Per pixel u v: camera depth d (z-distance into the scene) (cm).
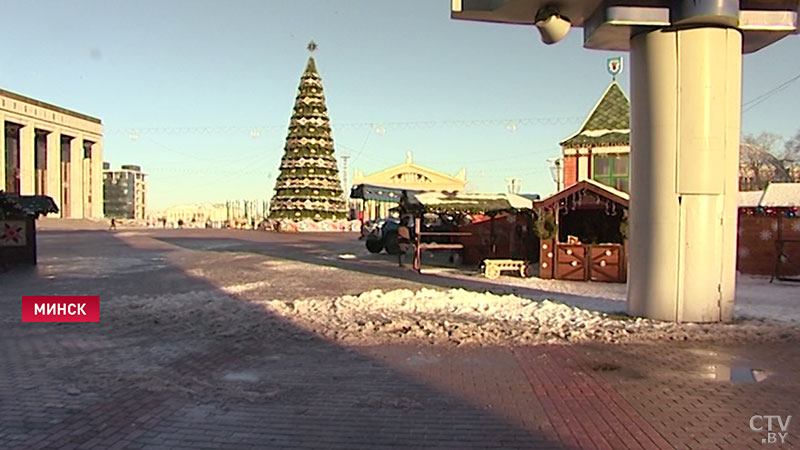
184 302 1180
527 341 845
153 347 813
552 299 1230
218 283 1520
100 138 8419
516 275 1722
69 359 744
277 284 1505
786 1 937
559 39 1032
